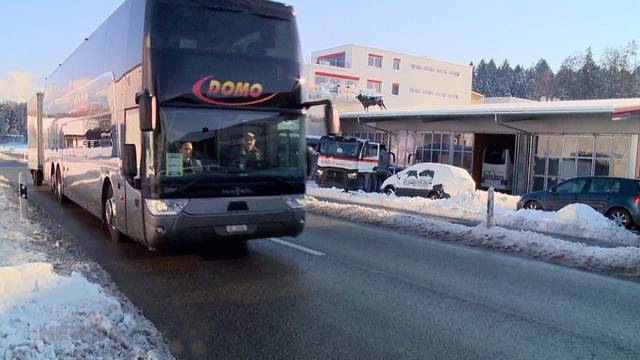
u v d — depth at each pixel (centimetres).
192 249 943
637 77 8850
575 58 9694
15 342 423
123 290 691
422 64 7712
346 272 808
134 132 797
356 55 7044
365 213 1402
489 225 1212
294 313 608
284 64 828
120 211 894
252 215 789
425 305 652
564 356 504
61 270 748
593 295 722
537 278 810
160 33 743
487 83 13112
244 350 499
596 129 2502
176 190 739
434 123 3256
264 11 816
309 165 885
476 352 507
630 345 537
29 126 2303
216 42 776
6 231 990
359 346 514
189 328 555
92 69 1137
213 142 766
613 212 1541
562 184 1688
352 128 3834
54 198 1730
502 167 3061
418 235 1174
